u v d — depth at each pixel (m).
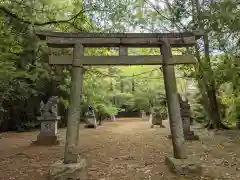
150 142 10.12
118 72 18.91
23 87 14.23
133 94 28.27
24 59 9.34
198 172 5.39
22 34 7.12
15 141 11.25
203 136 11.65
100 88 20.59
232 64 10.56
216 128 14.41
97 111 21.02
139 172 5.68
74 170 5.12
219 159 6.77
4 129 16.38
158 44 6.20
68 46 6.11
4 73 6.80
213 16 7.61
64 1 7.18
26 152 8.36
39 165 6.48
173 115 5.90
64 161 5.46
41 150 8.75
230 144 9.16
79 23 8.10
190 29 8.59
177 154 5.77
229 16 7.41
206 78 12.55
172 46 6.36
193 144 9.41
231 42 9.80
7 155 7.86
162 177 5.27
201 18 7.91
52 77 16.39
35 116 17.83
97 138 11.83
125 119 28.94
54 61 5.89
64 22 7.38
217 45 11.76
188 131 10.57
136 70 19.33
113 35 5.98
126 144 9.77
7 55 6.56
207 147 8.67
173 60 6.09
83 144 9.99
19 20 6.74
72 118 5.61
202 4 8.91
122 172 5.71
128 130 15.55
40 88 17.20
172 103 5.94
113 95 25.59
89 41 5.96
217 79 13.09
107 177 5.37
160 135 12.35
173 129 5.88
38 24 6.86
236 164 6.19
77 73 5.81
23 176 5.54
